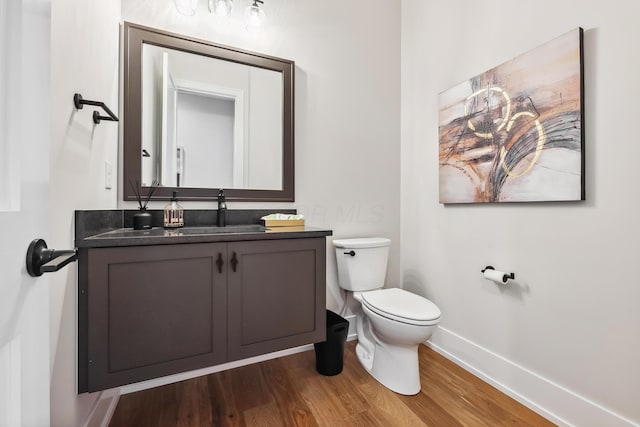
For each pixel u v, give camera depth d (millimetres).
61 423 940
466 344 1828
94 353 1075
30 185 471
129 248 1120
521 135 1495
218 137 1798
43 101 513
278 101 1936
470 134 1777
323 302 1554
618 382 1173
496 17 1645
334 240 2082
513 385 1546
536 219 1465
